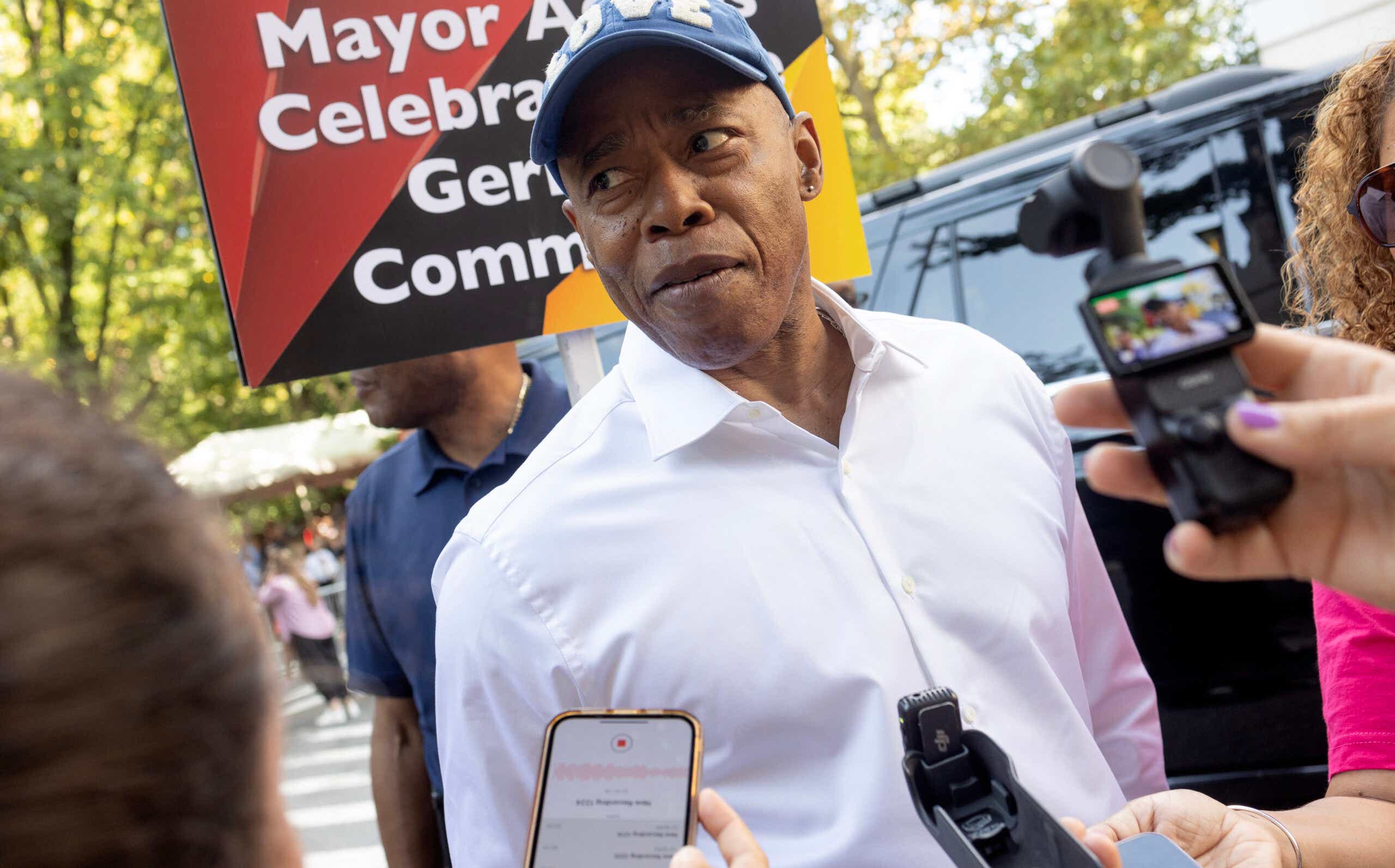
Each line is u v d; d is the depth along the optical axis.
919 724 0.84
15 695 0.41
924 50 12.30
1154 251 2.85
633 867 0.82
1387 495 0.66
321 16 1.67
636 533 1.25
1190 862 0.96
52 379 0.53
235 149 1.64
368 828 4.30
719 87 1.19
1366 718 1.19
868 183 12.02
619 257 1.24
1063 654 1.33
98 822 0.42
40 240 10.77
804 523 1.26
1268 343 0.72
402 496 2.17
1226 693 2.50
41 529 0.44
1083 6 11.59
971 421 1.37
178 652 0.46
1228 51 11.06
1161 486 0.71
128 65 11.42
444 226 1.71
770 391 1.37
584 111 1.20
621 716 0.86
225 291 1.64
